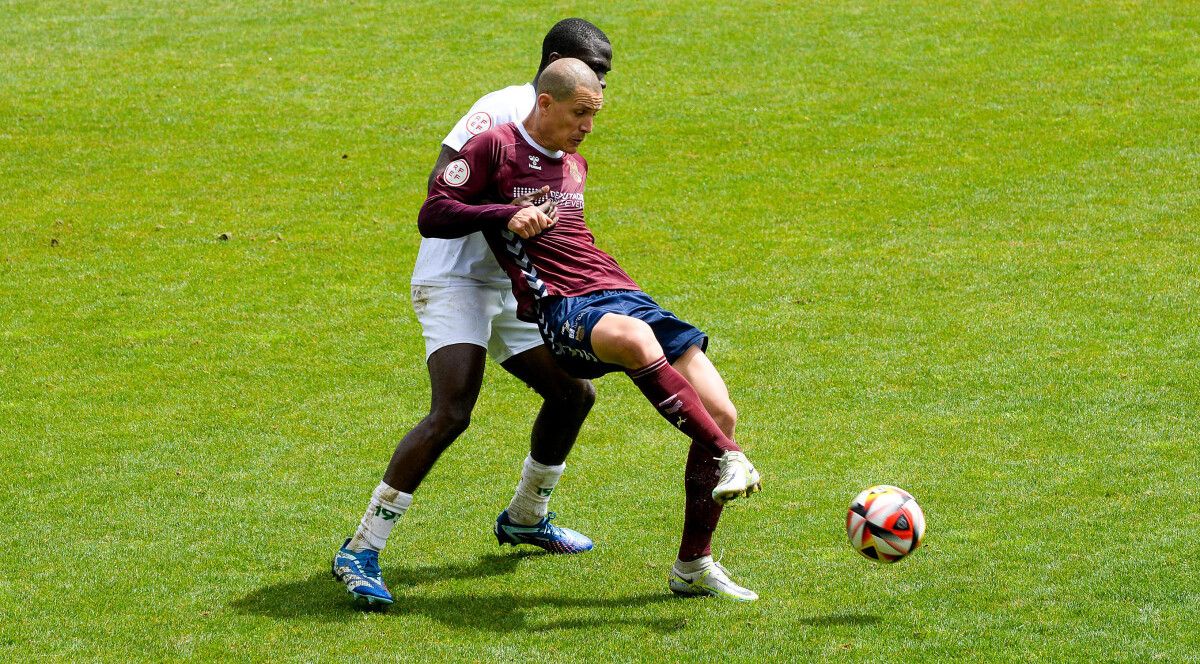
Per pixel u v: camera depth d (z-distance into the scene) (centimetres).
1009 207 2667
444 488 1484
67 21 4394
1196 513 1317
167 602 1165
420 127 3366
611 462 1553
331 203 2833
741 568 1223
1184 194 2684
